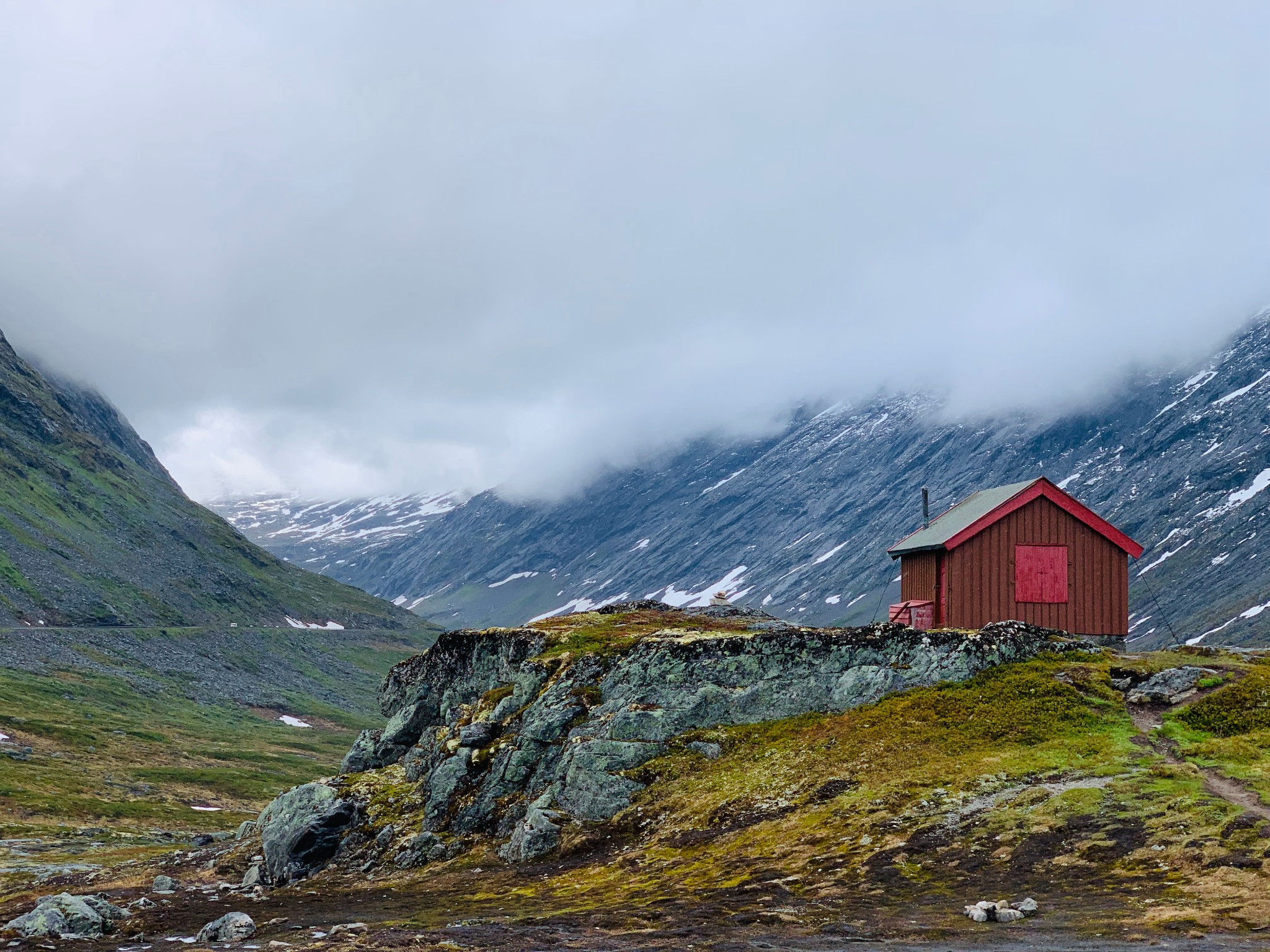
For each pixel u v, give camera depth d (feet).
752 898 109.91
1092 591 193.77
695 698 184.14
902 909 98.48
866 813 130.52
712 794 157.89
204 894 185.37
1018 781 128.47
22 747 544.62
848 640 182.70
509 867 162.61
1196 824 101.81
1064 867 101.60
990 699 157.48
